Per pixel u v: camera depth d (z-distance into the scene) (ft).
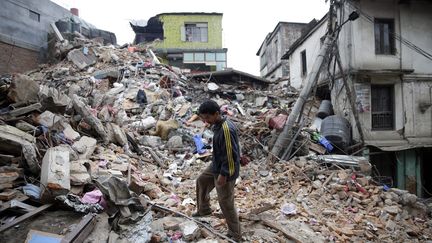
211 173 13.33
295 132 32.89
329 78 43.19
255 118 42.19
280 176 25.00
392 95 41.81
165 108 37.88
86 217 11.32
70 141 19.15
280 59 74.33
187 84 53.42
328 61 41.19
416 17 42.16
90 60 55.11
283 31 75.41
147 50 64.95
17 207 11.69
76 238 10.07
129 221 11.47
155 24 80.84
